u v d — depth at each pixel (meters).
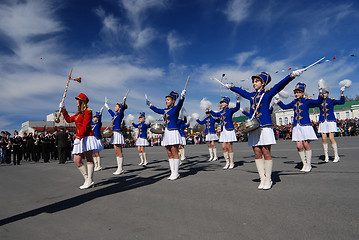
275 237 2.66
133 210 3.87
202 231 2.92
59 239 2.92
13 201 4.92
